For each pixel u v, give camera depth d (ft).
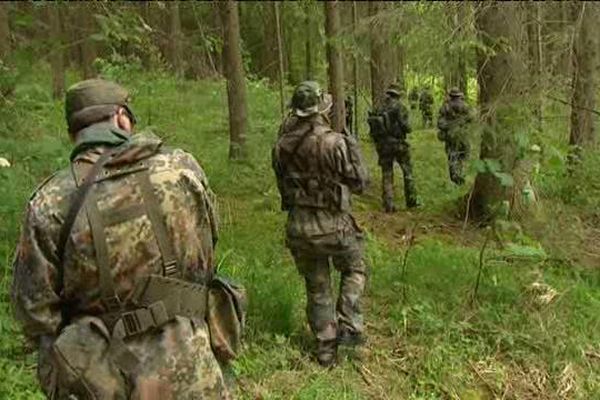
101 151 8.70
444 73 26.21
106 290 8.47
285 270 21.16
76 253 8.39
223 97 57.41
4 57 21.24
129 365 8.47
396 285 20.89
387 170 33.50
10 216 18.90
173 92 56.08
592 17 30.71
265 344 17.42
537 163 22.80
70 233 8.39
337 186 16.70
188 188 8.80
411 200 33.86
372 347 18.08
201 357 8.72
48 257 8.43
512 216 24.56
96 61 44.24
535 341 18.62
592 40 31.17
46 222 8.42
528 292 20.77
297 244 17.03
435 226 29.76
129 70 48.14
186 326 8.70
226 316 9.31
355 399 15.85
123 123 9.06
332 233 16.80
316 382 16.05
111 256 8.42
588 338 19.24
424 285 21.09
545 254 20.86
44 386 8.78
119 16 22.33
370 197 35.50
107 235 8.41
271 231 25.25
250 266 20.67
